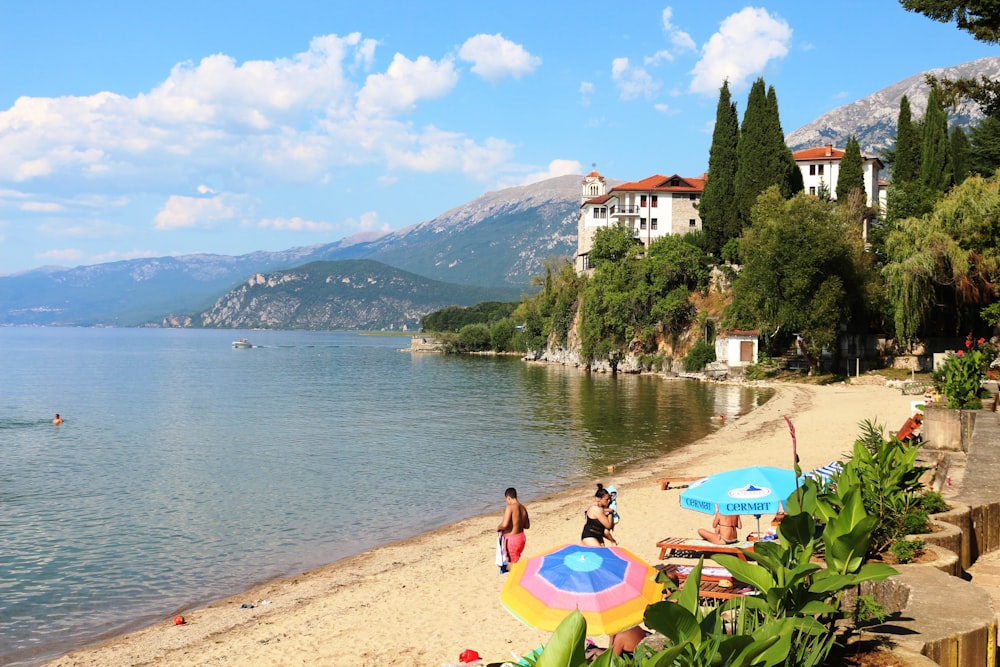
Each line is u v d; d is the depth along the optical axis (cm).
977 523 1264
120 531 2680
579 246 15875
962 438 2075
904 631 685
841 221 7531
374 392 8819
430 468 3803
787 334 8956
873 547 1020
